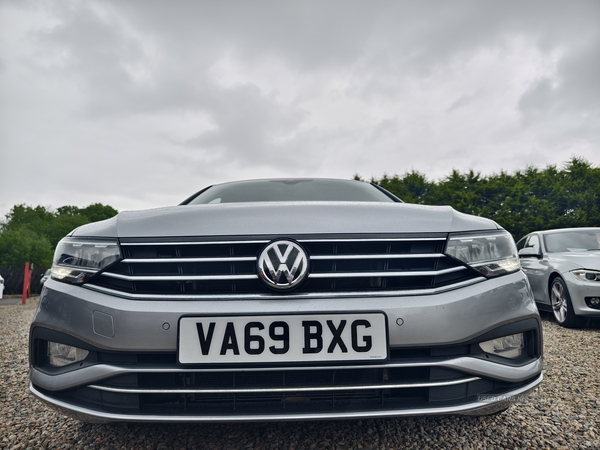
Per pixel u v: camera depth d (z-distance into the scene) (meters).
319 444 1.98
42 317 1.76
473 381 1.65
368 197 2.72
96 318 1.64
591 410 2.43
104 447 1.99
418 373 1.62
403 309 1.60
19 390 2.95
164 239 1.70
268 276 1.62
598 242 5.99
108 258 1.71
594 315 4.95
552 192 23.16
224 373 1.60
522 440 2.04
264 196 2.72
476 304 1.66
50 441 2.08
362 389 1.58
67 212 66.44
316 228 1.69
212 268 1.67
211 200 2.74
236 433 2.11
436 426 2.20
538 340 1.80
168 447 1.97
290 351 1.58
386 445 1.98
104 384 1.63
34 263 30.58
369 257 1.66
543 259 5.99
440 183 27.73
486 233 1.80
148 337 1.59
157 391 1.58
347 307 1.60
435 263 1.69
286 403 1.60
